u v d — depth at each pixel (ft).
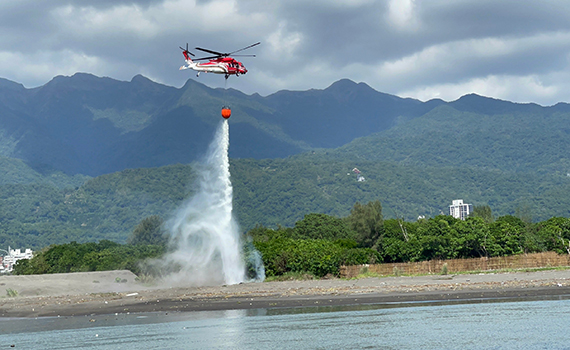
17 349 101.96
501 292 156.15
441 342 97.50
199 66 200.34
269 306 147.33
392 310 132.98
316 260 231.91
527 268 244.42
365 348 94.99
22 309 165.37
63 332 119.85
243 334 109.29
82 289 236.84
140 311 149.07
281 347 96.94
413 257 258.98
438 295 155.12
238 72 203.41
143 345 101.60
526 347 92.53
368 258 248.32
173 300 169.68
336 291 171.22
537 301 139.13
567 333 101.71
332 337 103.76
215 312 140.97
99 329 121.80
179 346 99.86
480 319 117.39
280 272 238.48
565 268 237.04
